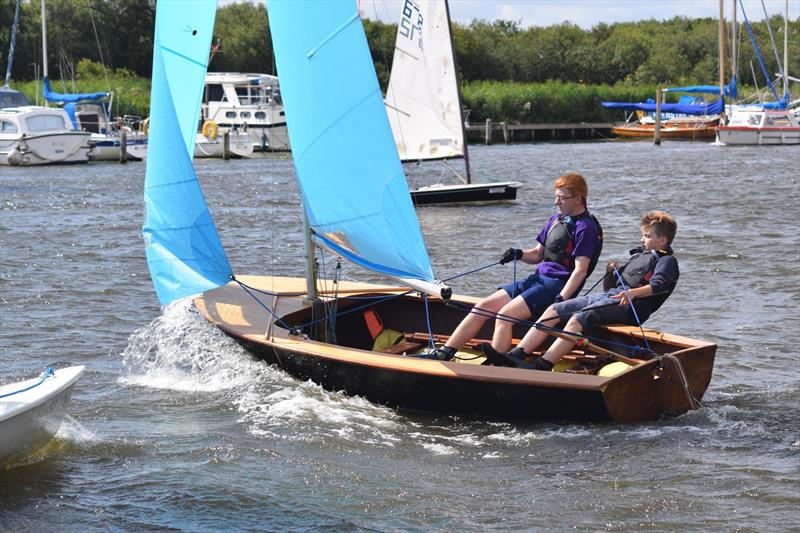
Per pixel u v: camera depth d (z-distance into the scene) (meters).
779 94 68.25
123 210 25.22
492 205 26.25
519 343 8.81
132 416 8.38
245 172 39.53
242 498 6.70
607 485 6.88
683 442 7.64
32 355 10.37
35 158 41.44
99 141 44.34
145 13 72.00
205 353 9.68
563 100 69.25
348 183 9.20
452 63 26.09
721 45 60.91
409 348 9.55
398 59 25.94
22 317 12.10
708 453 7.42
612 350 8.68
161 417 8.34
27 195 29.06
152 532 6.23
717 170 36.69
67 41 68.06
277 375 9.24
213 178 36.44
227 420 8.23
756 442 7.66
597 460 7.31
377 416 8.36
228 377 9.34
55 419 7.31
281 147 53.12
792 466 7.16
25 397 7.02
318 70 9.04
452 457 7.44
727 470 7.09
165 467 7.24
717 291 13.93
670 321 12.05
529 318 8.59
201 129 53.12
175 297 10.02
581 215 8.63
